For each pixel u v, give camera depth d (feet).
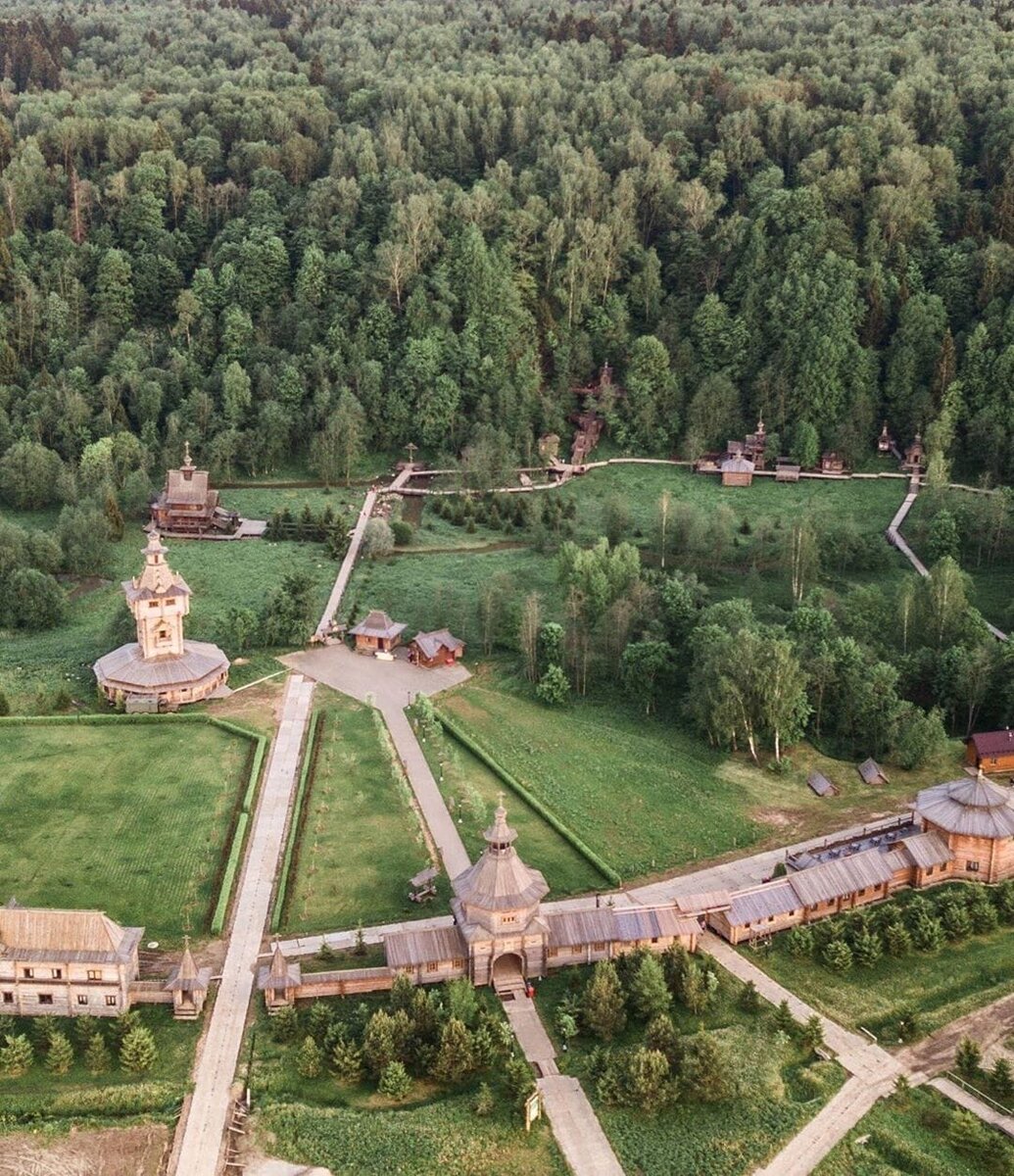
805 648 627.05
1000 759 574.56
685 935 448.65
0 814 530.27
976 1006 427.33
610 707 649.61
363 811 538.47
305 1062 391.04
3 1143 368.07
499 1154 365.61
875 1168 361.51
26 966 417.08
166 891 481.87
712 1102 384.27
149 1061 394.32
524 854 510.17
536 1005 426.51
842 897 472.44
